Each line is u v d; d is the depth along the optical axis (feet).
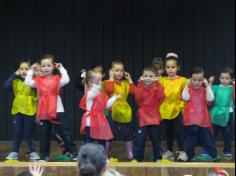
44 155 29.76
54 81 29.78
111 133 29.30
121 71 31.22
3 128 37.99
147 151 34.60
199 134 30.14
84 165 15.90
